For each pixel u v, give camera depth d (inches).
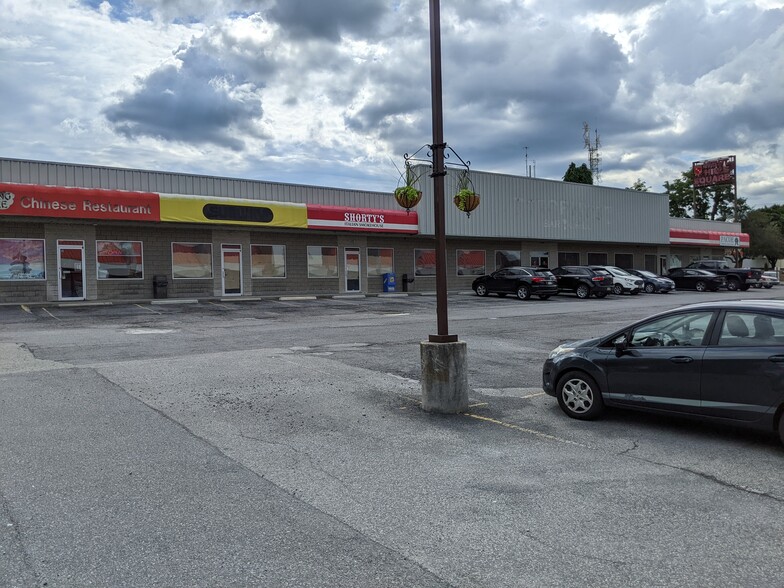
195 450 226.4
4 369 375.9
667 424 270.4
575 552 149.0
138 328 614.9
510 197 1380.4
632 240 1673.2
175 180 941.2
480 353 471.8
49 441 233.1
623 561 144.6
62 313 739.4
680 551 149.9
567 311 871.7
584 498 184.5
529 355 462.6
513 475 205.0
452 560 144.4
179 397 307.6
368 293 1185.4
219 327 632.4
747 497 186.2
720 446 238.2
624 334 271.6
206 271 994.1
